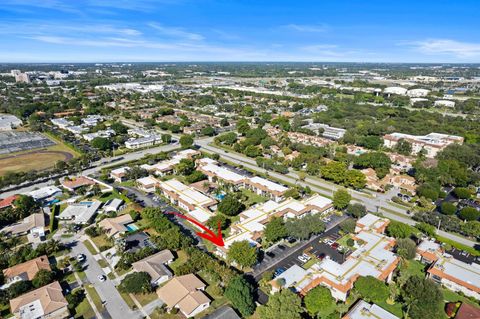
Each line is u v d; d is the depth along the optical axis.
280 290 78.69
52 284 80.31
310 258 96.62
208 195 140.00
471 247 101.88
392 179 155.50
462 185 150.12
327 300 72.94
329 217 123.50
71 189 143.25
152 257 91.62
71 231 108.88
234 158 194.12
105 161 184.00
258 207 123.88
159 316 73.31
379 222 113.06
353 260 88.38
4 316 73.12
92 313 74.31
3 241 101.94
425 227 106.94
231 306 76.31
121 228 108.62
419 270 90.69
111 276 87.19
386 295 75.19
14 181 146.50
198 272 88.94
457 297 80.31
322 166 165.00
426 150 194.75
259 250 100.06
